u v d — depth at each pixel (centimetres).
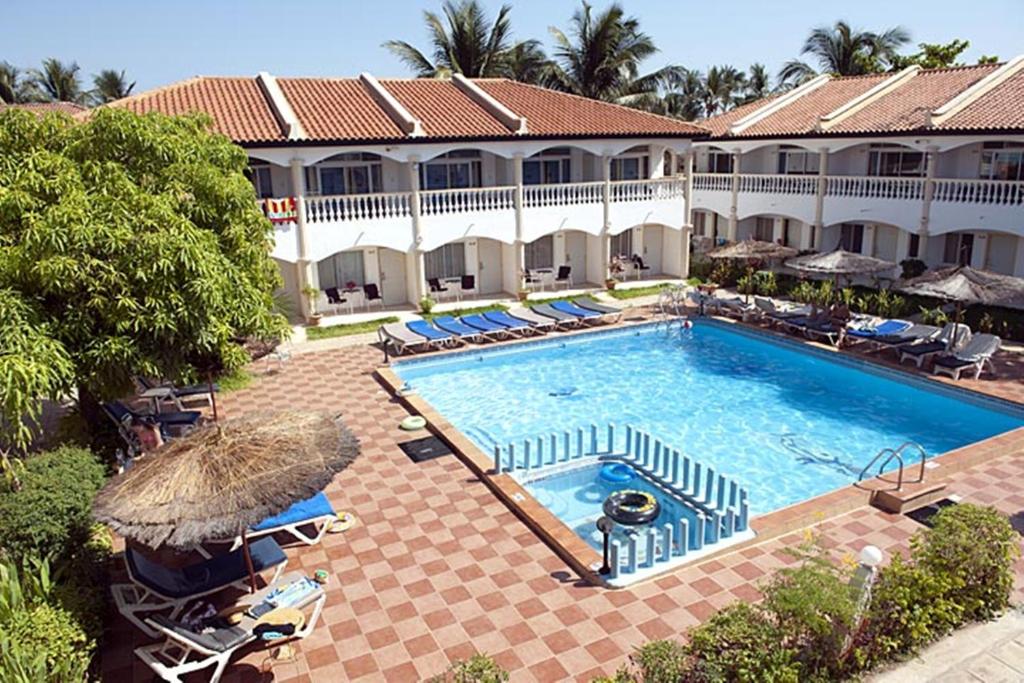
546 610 952
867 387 1991
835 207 3012
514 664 847
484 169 2973
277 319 1504
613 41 4700
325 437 914
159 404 1706
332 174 2731
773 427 1709
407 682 822
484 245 3042
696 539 1078
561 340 2423
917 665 803
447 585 1013
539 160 3075
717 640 754
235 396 1888
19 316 955
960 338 1984
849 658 788
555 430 1709
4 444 1048
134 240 1048
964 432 1655
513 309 2627
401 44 4656
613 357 2311
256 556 940
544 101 3186
